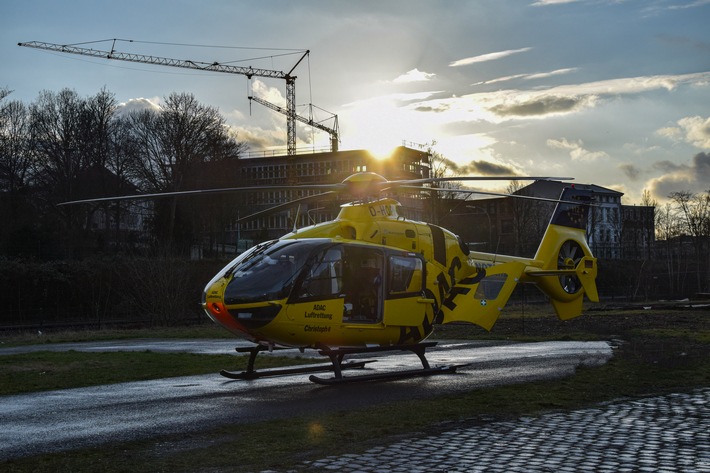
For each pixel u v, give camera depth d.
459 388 15.75
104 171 88.25
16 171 85.19
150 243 77.94
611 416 12.35
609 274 88.38
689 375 17.00
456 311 19.38
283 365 20.62
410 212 78.81
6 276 56.84
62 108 86.62
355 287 16.83
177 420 12.33
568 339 28.70
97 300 59.62
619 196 139.50
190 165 88.38
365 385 16.50
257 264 15.98
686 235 109.12
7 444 10.69
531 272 22.95
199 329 40.97
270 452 10.01
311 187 17.62
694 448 10.14
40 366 20.56
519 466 9.26
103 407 13.68
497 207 112.31
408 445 10.35
